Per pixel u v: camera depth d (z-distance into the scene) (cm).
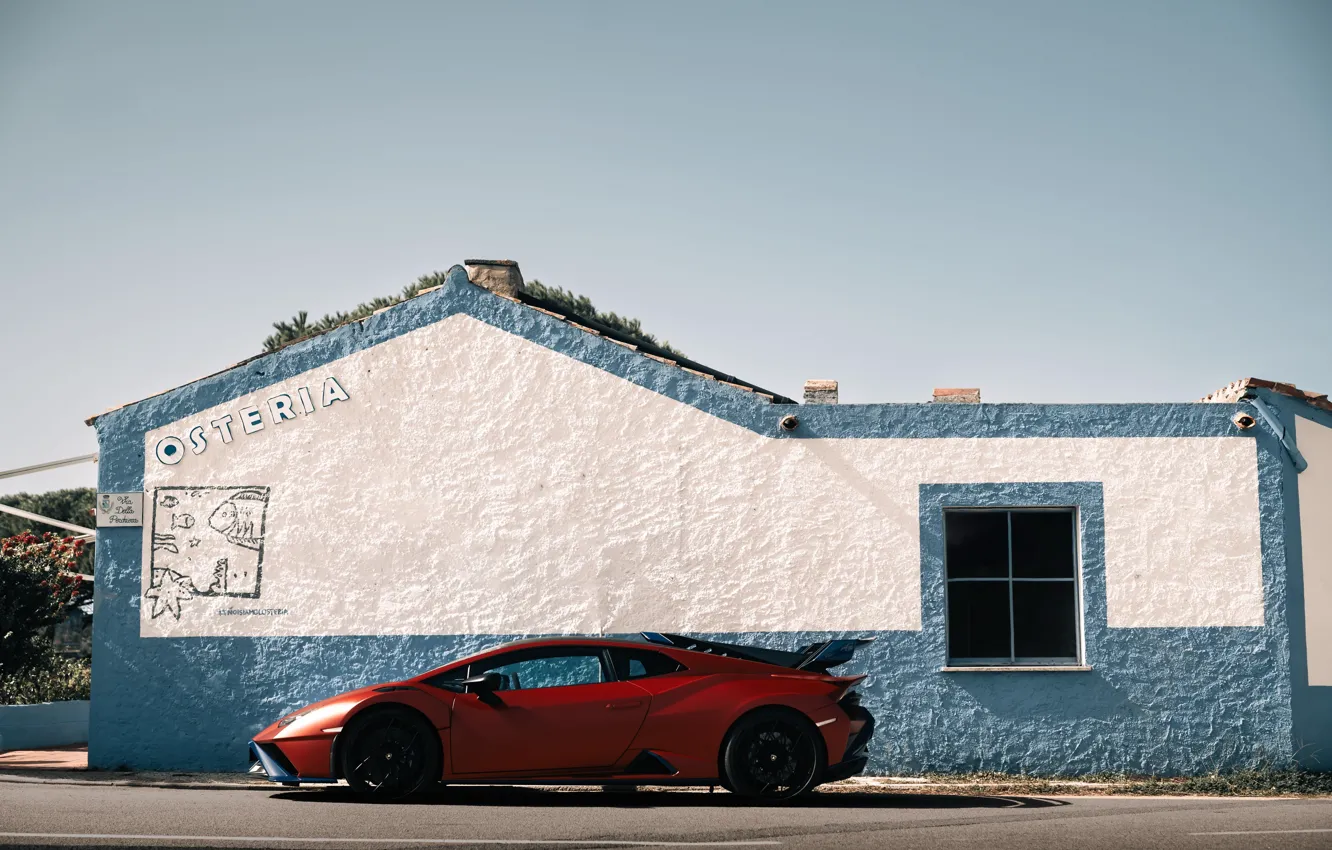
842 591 1247
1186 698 1229
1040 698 1229
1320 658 1239
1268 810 940
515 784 966
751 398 1273
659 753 924
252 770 954
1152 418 1267
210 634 1255
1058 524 1272
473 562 1260
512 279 1420
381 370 1292
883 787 1127
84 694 1866
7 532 3575
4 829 763
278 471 1277
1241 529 1252
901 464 1263
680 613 1247
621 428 1274
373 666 1247
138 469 1280
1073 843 735
